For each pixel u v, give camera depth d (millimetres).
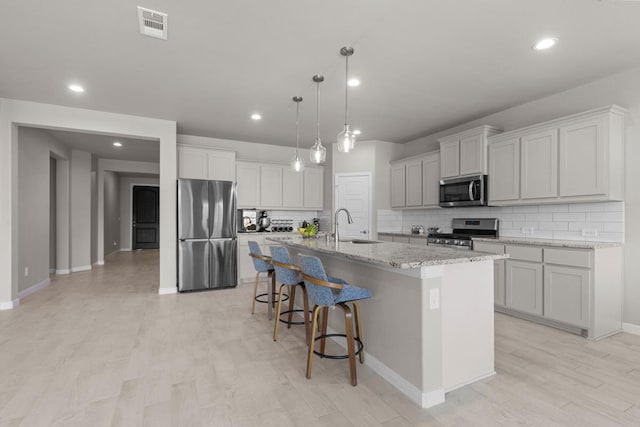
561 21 2346
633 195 3078
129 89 3578
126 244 10539
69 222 6496
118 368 2410
